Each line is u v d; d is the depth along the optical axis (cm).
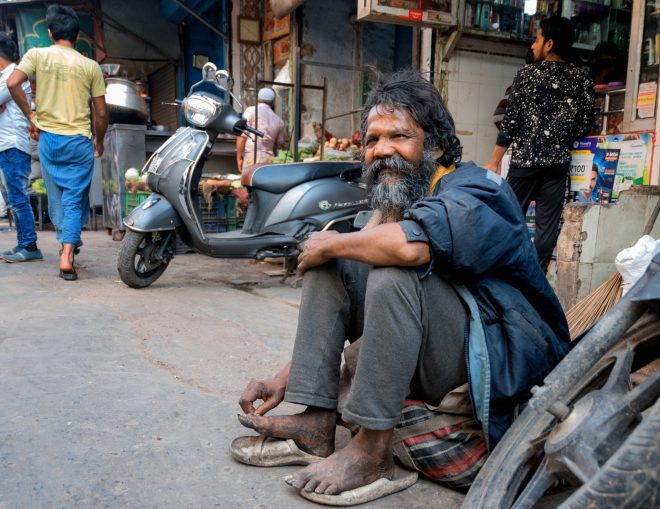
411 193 167
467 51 501
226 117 410
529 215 427
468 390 155
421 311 153
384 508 158
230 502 158
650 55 349
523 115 385
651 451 104
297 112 497
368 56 756
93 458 179
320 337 171
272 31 825
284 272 492
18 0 893
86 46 963
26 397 225
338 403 188
